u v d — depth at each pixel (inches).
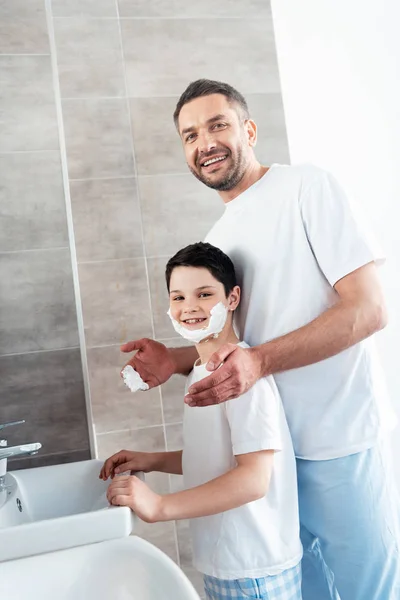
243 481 48.4
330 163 91.4
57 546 40.4
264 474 49.4
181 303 54.9
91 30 82.2
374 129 93.4
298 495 57.6
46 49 84.8
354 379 55.4
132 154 81.5
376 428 54.8
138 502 44.4
